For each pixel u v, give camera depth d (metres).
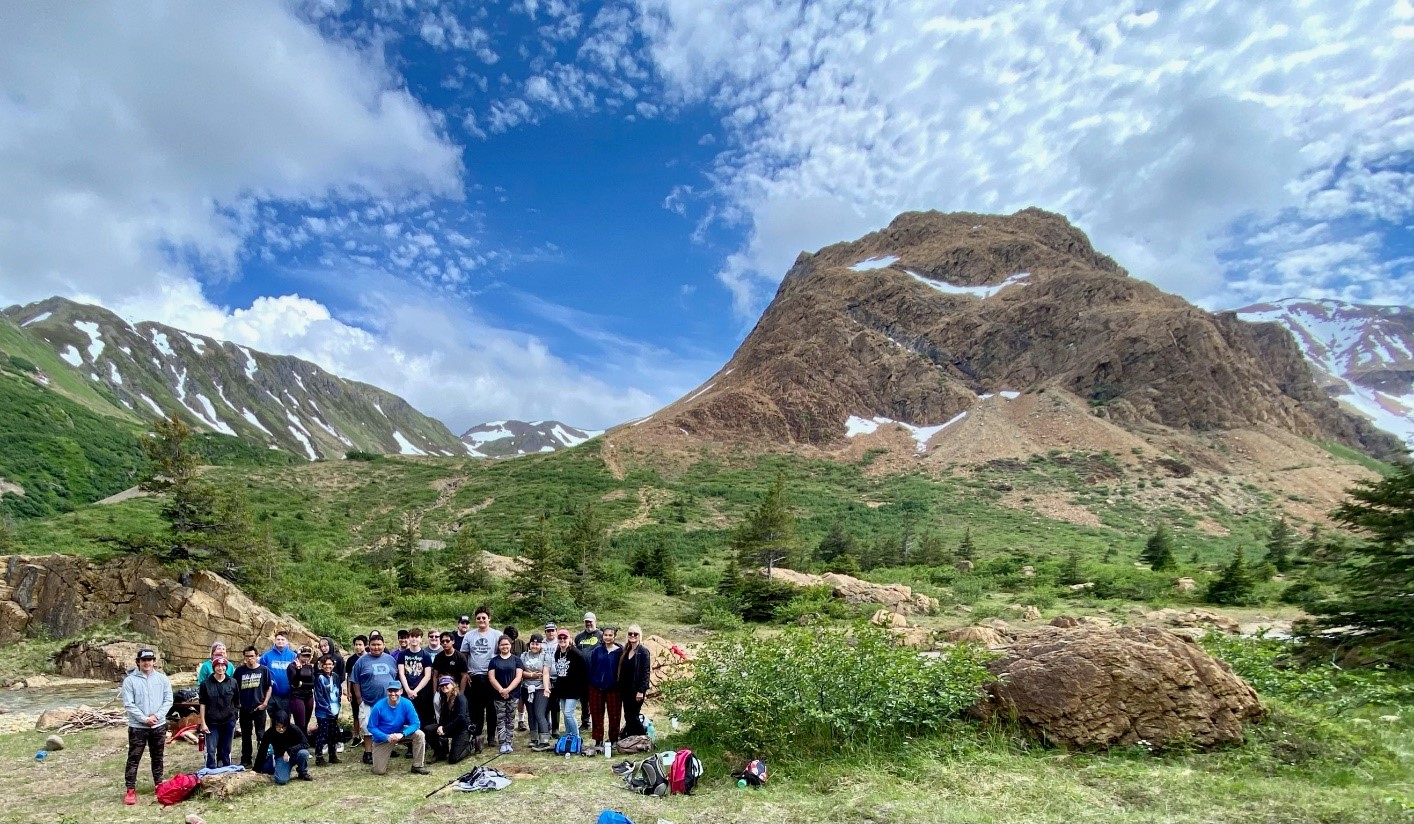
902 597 30.44
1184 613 25.73
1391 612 12.57
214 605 19.09
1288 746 7.16
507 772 8.02
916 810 6.04
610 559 47.28
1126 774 6.57
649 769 7.16
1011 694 7.95
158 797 7.46
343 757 9.27
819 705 7.93
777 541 33.84
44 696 15.85
